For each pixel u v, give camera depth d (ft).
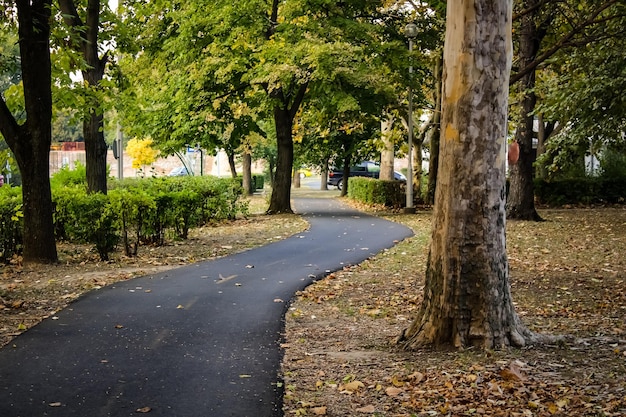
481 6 21.66
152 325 27.53
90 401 18.31
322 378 20.48
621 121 61.82
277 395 18.90
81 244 53.26
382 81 74.79
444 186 22.72
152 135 85.30
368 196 102.47
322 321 28.96
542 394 17.93
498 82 22.04
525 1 65.05
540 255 48.19
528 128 72.38
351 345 24.64
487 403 17.49
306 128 117.08
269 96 81.00
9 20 49.44
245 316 29.55
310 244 55.16
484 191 22.33
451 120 22.39
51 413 17.38
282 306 31.73
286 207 85.87
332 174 179.22
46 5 43.24
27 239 43.73
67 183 76.59
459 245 22.54
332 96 73.87
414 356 22.29
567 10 66.90
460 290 22.57
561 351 22.21
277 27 76.43
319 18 77.25
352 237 60.08
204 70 76.59
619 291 34.96
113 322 27.96
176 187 72.79
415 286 37.04
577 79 60.80
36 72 43.24
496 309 22.54
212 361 22.40
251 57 76.95
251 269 42.39
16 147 43.21
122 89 69.56
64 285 36.17
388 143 106.83
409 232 64.23
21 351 23.43
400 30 87.81
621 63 57.11
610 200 100.58
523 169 72.84
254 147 130.00
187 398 18.62
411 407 17.57
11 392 19.02
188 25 76.95
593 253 48.52
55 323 27.68
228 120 83.82
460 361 21.09
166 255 48.26
